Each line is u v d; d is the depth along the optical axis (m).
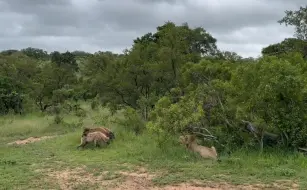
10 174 9.98
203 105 13.37
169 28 21.31
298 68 12.70
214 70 16.55
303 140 11.45
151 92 22.03
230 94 13.12
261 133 12.25
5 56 42.28
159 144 12.26
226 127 12.86
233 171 9.77
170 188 8.64
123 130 16.06
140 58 22.22
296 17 20.48
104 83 22.56
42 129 20.56
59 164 11.27
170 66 20.97
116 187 8.81
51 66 38.06
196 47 25.22
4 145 15.52
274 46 22.61
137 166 10.71
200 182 9.00
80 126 21.42
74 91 36.31
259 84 12.07
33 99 34.28
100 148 13.76
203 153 11.42
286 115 11.49
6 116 27.64
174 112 12.12
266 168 10.05
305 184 8.58
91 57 26.25
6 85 31.28
